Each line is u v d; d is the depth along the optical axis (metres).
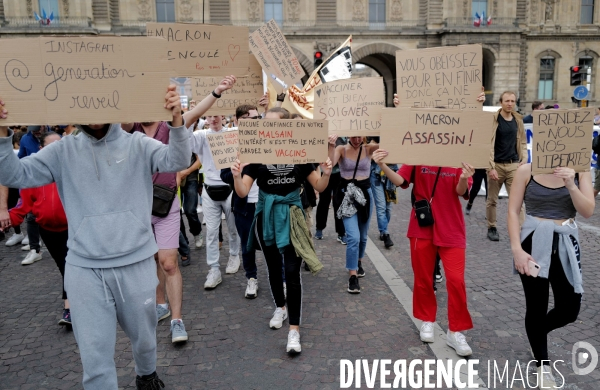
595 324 4.39
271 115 4.22
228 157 4.98
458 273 3.94
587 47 38.16
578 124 3.18
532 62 37.88
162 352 4.12
